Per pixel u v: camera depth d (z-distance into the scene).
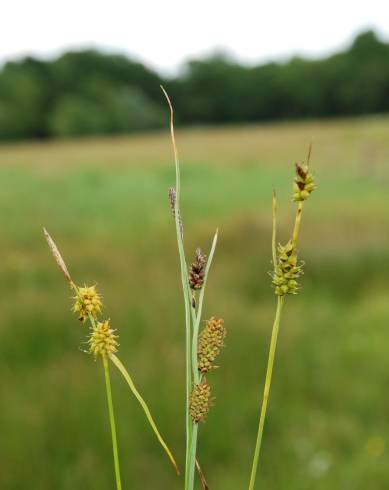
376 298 7.65
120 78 68.75
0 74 59.06
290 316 6.73
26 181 22.59
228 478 3.99
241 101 71.38
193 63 72.44
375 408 4.77
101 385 4.63
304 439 4.39
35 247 10.42
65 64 62.44
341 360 5.58
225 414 4.49
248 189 19.61
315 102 68.69
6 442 3.82
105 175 24.45
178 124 69.12
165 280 7.72
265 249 9.66
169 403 4.40
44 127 57.91
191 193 19.02
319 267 8.63
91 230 12.60
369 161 23.86
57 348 5.32
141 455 4.05
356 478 3.94
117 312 6.07
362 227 11.43
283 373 5.17
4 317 5.79
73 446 3.90
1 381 4.66
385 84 64.69
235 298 7.34
